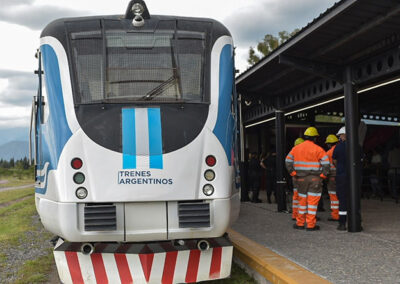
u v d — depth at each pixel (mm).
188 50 5137
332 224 8344
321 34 6391
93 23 5141
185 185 4555
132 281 4582
